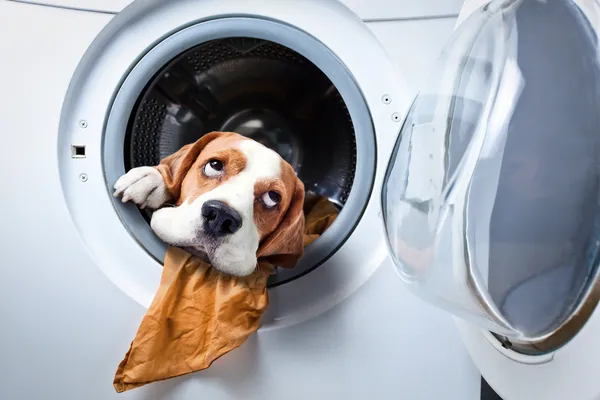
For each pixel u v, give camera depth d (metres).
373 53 0.77
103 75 0.77
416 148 0.57
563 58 0.48
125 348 0.74
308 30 0.77
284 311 0.74
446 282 0.50
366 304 0.74
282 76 0.88
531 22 0.51
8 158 0.75
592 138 0.46
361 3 0.75
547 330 0.50
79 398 0.74
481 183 0.46
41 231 0.75
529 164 0.48
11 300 0.74
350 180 0.86
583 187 0.47
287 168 0.65
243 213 0.59
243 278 0.66
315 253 0.74
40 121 0.75
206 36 0.77
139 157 0.81
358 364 0.73
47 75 0.76
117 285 0.74
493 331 0.56
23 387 0.75
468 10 0.63
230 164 0.62
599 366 0.43
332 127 0.89
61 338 0.74
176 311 0.68
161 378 0.68
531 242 0.48
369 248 0.75
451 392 0.74
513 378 0.55
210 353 0.66
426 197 0.52
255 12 0.77
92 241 0.75
